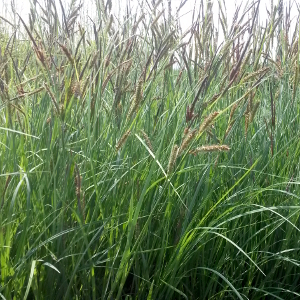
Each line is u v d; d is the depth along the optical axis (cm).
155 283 42
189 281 45
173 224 44
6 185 35
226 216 46
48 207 40
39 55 42
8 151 42
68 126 45
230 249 46
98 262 37
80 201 37
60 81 46
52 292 37
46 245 38
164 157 45
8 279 34
